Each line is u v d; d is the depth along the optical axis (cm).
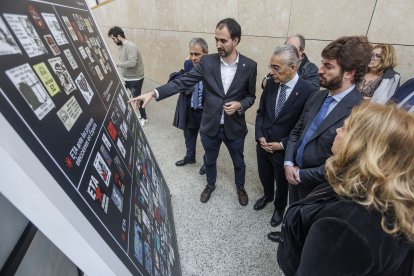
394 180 47
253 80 167
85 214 56
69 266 84
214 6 325
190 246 167
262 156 172
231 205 200
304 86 140
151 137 312
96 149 75
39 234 67
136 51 322
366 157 51
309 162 119
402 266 52
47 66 59
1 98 39
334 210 55
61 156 53
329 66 106
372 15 199
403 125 51
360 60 99
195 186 224
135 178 108
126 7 533
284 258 81
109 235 65
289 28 258
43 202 44
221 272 150
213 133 176
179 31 408
